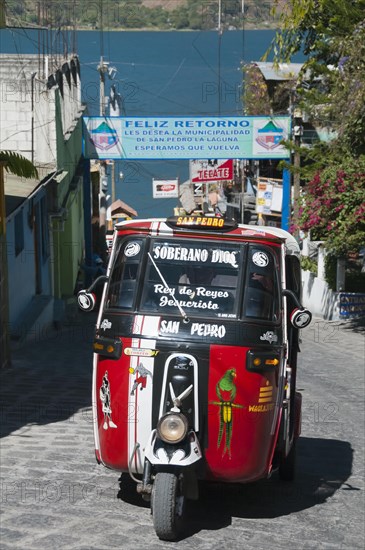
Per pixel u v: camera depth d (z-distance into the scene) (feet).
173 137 109.19
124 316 25.54
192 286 25.93
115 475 29.07
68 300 95.14
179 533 24.03
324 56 81.76
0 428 35.99
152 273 26.21
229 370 24.66
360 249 87.35
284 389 26.63
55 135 86.79
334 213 75.97
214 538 23.99
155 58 489.67
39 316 72.28
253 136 108.88
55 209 85.56
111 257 26.89
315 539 24.52
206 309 25.50
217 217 26.86
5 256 53.52
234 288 25.86
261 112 121.90
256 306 25.63
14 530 23.26
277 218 134.51
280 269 26.43
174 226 26.63
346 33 75.31
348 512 27.35
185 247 26.45
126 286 26.13
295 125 107.65
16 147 87.15
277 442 27.22
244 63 128.57
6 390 45.78
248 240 26.43
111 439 25.29
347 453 35.24
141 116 108.99
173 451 23.56
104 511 25.36
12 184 71.05
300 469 32.55
